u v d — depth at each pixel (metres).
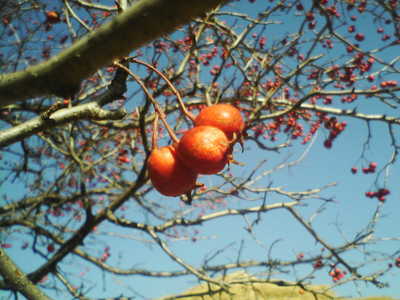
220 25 0.40
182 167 0.14
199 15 0.12
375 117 0.38
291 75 0.37
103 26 0.13
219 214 0.44
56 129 0.45
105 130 0.47
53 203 0.46
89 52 0.13
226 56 0.37
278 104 0.42
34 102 0.39
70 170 0.45
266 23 0.38
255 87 0.39
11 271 0.26
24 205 0.46
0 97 0.15
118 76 0.17
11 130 0.15
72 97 0.15
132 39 0.13
